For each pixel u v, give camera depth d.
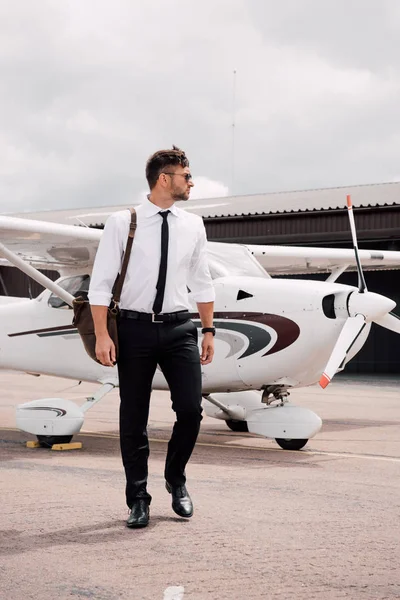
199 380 3.09
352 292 5.28
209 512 3.36
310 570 2.51
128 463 3.09
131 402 3.05
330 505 3.55
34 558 2.61
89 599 2.21
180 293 3.07
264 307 5.32
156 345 3.01
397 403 9.86
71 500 3.58
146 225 3.02
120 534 2.94
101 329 2.98
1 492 3.78
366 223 15.73
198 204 19.39
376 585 2.36
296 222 16.38
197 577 2.42
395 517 3.32
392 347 19.38
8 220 5.32
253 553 2.70
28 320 6.38
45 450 5.42
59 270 7.02
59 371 6.26
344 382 14.52
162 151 3.05
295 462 4.89
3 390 11.72
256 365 5.35
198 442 5.93
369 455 5.23
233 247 5.93
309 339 5.20
